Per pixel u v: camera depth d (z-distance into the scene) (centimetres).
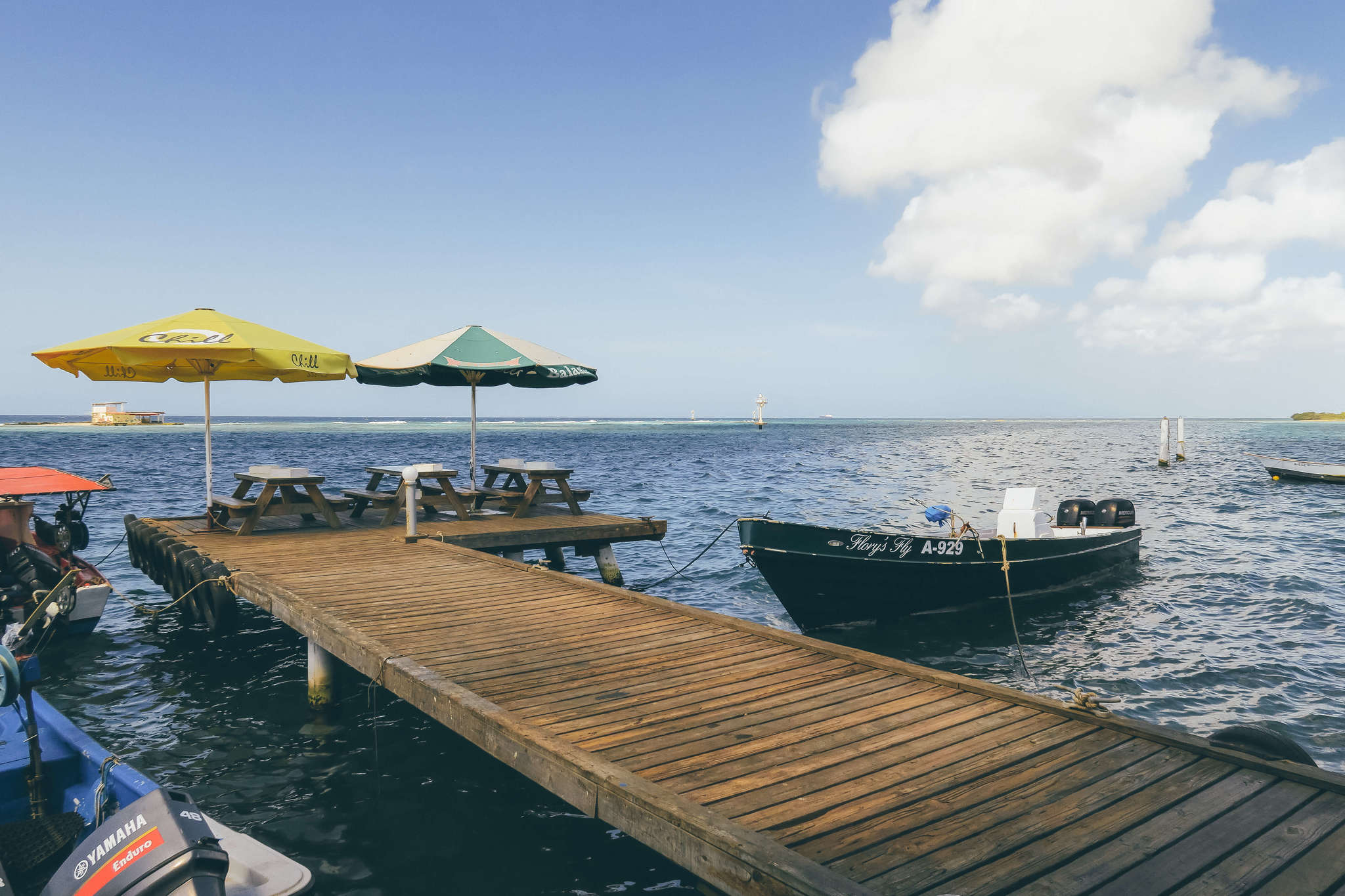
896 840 351
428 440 9888
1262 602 1296
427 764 641
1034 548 1231
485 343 1291
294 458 5722
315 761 646
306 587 826
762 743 454
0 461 4988
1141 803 385
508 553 1221
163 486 3189
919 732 473
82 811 462
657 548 1791
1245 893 314
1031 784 405
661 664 599
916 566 1105
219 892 280
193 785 600
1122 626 1161
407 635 663
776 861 314
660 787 383
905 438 12056
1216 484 3753
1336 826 364
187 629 1049
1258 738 440
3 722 536
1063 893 312
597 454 6550
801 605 1080
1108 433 15238
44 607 806
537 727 471
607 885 473
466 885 470
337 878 475
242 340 981
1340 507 2706
